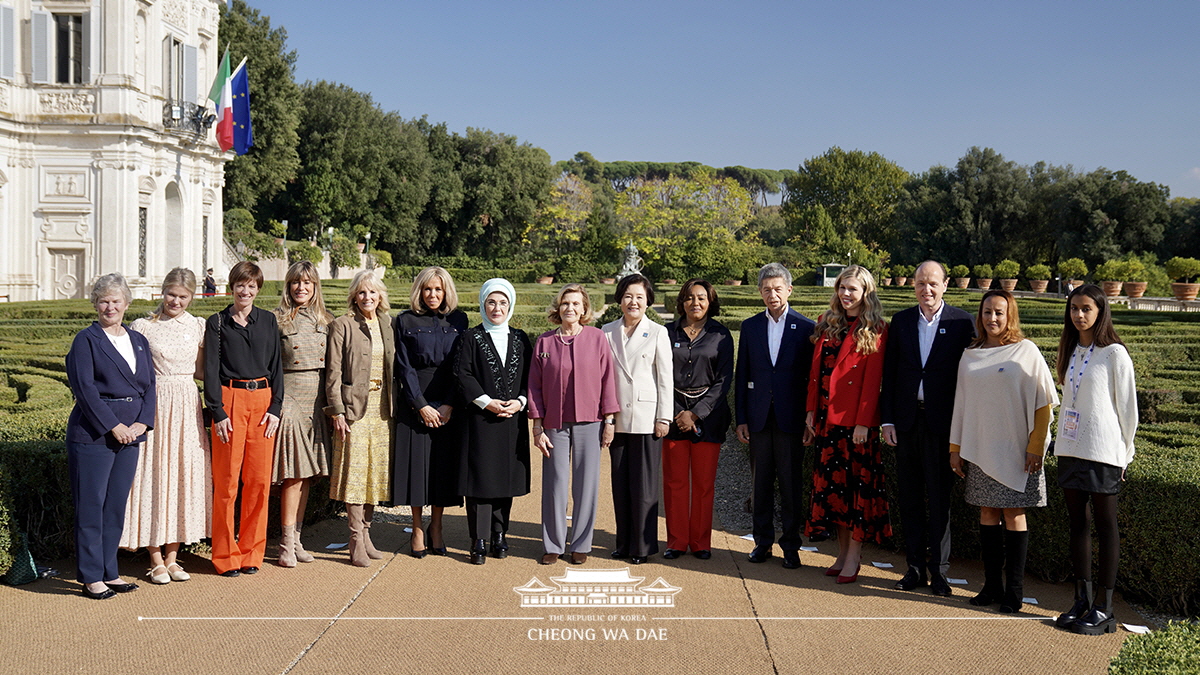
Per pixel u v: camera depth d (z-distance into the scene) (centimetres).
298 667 334
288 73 3678
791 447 474
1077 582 384
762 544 486
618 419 477
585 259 4803
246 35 3459
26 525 455
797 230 5428
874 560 494
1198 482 397
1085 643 366
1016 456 399
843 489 451
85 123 2302
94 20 2305
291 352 459
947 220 4669
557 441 474
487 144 5556
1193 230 3822
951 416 426
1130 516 417
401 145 5050
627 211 5047
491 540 490
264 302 2073
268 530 522
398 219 5006
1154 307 2689
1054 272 4097
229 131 2728
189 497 434
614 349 482
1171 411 630
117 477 410
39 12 2302
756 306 2278
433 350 472
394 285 3422
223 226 3497
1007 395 400
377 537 532
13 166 2308
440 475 476
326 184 4381
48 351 976
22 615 385
